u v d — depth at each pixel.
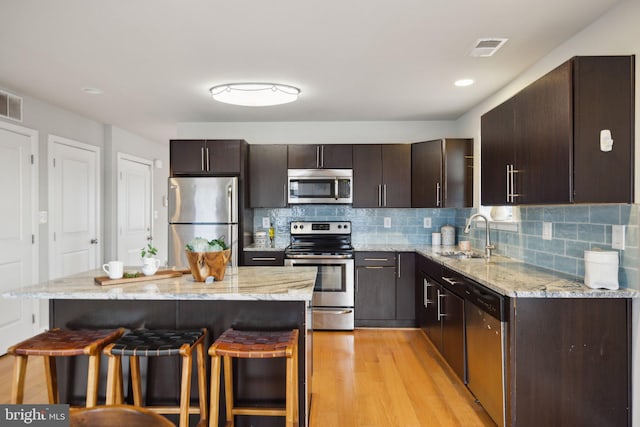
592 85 1.94
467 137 4.24
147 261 2.49
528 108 2.31
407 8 2.06
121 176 5.12
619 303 2.01
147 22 2.21
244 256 4.29
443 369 3.19
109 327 2.27
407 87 3.38
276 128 4.74
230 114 4.34
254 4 2.02
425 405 2.61
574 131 1.94
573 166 1.94
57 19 2.17
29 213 3.69
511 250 3.34
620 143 1.94
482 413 2.50
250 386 2.23
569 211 2.53
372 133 4.72
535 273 2.57
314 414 2.49
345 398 2.71
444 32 2.34
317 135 4.73
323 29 2.30
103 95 3.61
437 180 4.15
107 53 2.64
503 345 2.09
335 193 4.45
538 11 2.10
